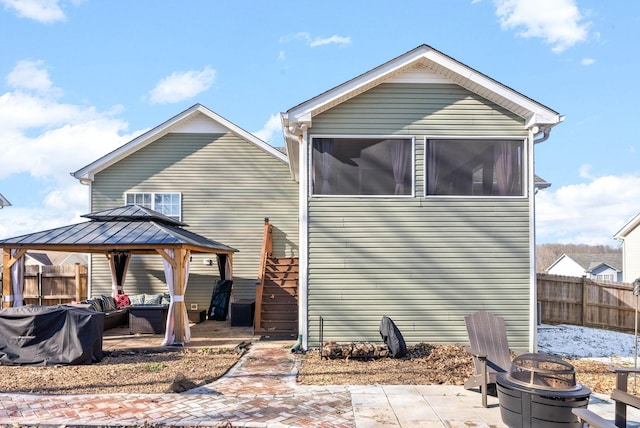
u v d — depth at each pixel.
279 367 7.97
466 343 9.32
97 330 8.45
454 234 9.48
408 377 7.30
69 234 11.00
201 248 11.33
